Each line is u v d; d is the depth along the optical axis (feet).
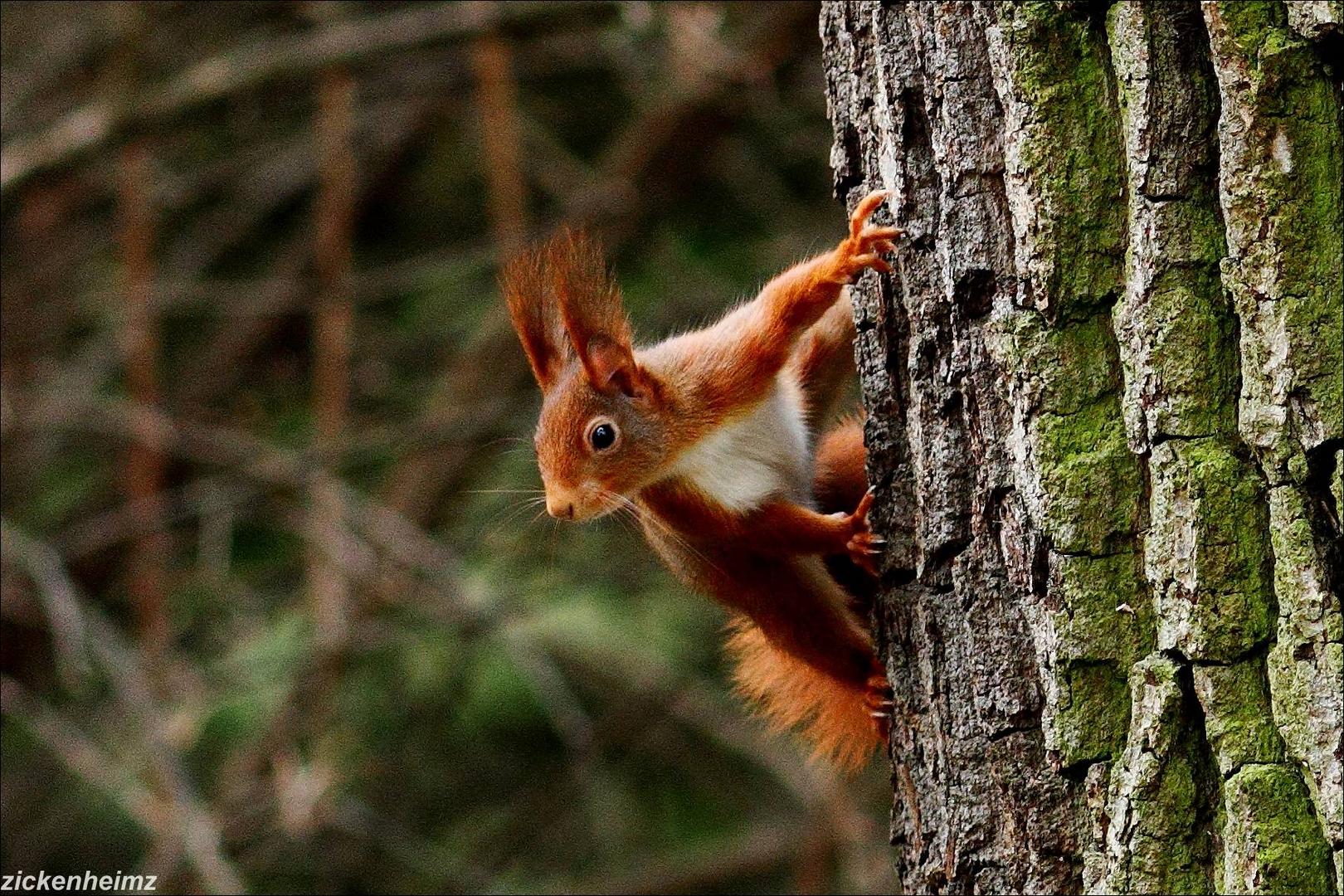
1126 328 13.93
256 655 39.09
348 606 40.40
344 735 39.14
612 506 21.83
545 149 44.88
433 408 43.47
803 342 23.31
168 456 42.45
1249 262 13.05
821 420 23.38
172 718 35.99
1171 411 13.43
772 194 42.42
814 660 21.98
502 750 41.16
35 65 47.50
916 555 16.74
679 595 40.32
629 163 42.55
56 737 34.06
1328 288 12.75
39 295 45.85
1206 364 13.38
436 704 40.96
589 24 39.42
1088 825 14.17
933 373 16.11
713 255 41.81
